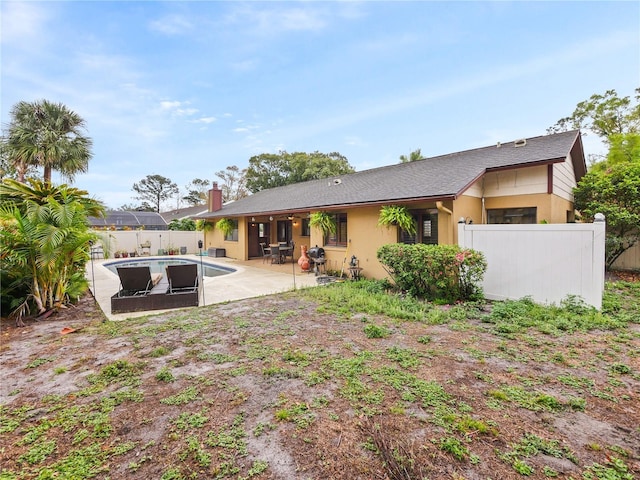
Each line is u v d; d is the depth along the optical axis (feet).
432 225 28.27
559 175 29.76
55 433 8.28
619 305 18.98
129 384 10.78
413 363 11.94
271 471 6.86
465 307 19.67
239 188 134.21
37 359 13.03
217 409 9.23
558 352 12.75
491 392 9.78
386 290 25.48
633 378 10.64
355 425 8.37
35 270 18.92
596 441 7.66
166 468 7.01
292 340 14.70
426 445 7.54
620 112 61.98
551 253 19.13
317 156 112.27
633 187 29.32
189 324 17.40
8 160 45.34
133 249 64.23
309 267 40.68
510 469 6.79
